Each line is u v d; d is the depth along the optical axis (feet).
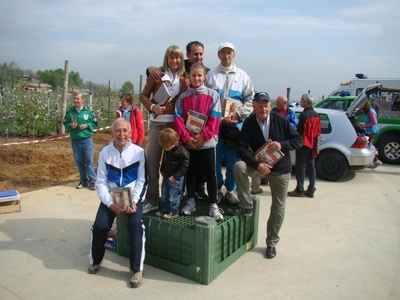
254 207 12.90
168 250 11.17
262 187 22.35
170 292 10.12
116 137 11.05
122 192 10.30
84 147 19.98
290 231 15.02
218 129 12.59
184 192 14.15
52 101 46.80
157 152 12.42
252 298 9.93
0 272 11.04
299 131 19.47
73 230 14.40
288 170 11.71
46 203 17.70
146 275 11.03
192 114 11.21
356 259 12.55
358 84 44.01
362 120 34.86
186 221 11.31
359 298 10.08
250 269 11.59
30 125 39.50
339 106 36.11
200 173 13.46
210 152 11.39
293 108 28.48
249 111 13.42
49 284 10.42
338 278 11.19
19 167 25.64
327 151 24.25
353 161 23.53
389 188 22.62
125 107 19.97
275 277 11.13
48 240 13.42
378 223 16.19
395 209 18.29
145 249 11.73
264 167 11.03
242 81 13.82
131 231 10.55
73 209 16.89
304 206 18.53
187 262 10.84
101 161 11.32
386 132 32.68
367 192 21.52
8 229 14.34
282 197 11.91
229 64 13.65
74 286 10.34
